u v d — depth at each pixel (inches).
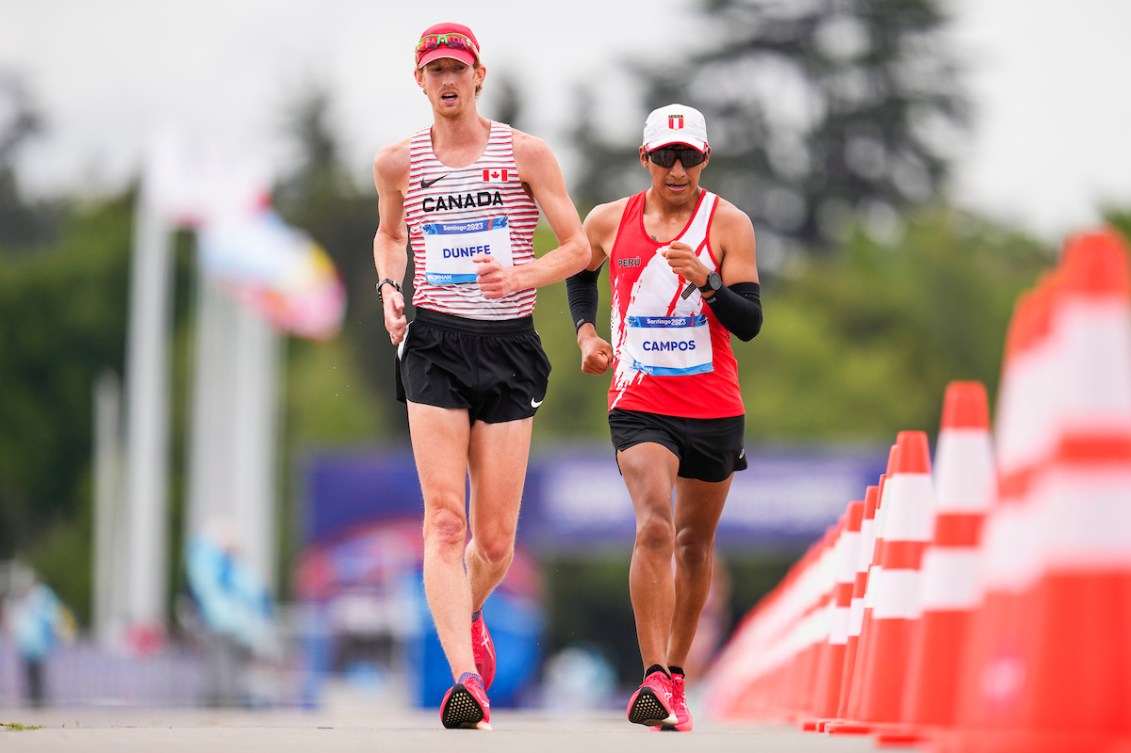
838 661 1055.6
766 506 4815.5
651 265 959.6
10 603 2881.4
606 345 992.9
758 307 948.6
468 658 890.1
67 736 814.5
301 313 4830.2
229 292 4933.6
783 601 1637.6
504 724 1137.4
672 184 952.9
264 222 4722.0
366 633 3695.9
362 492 4490.7
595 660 6299.2
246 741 766.5
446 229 918.4
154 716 1453.0
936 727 672.4
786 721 1382.9
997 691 519.5
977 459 675.4
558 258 911.7
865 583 954.7
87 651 2800.2
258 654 3427.7
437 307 920.3
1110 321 490.0
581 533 4849.9
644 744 746.8
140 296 4475.9
